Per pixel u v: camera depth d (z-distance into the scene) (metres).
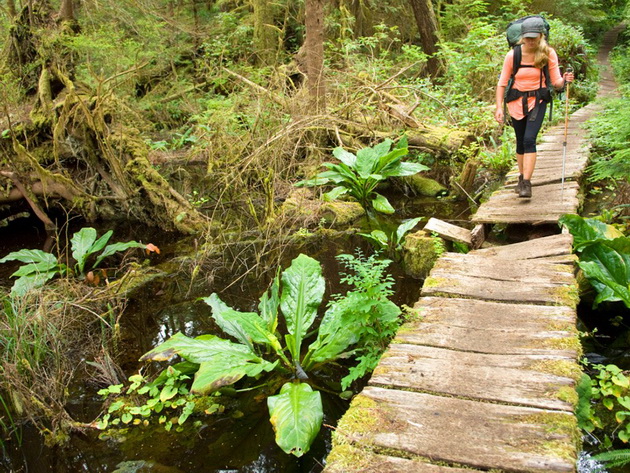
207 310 4.98
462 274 4.19
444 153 8.58
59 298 4.80
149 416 3.50
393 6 17.56
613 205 6.41
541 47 5.08
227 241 6.74
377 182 7.63
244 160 7.29
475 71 12.80
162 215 7.35
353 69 11.76
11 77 8.19
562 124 9.70
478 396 2.69
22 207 7.87
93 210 7.79
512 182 6.53
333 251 6.21
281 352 3.80
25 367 3.71
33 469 3.07
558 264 4.16
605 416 3.11
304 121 7.53
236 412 3.48
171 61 12.31
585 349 3.87
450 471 2.23
